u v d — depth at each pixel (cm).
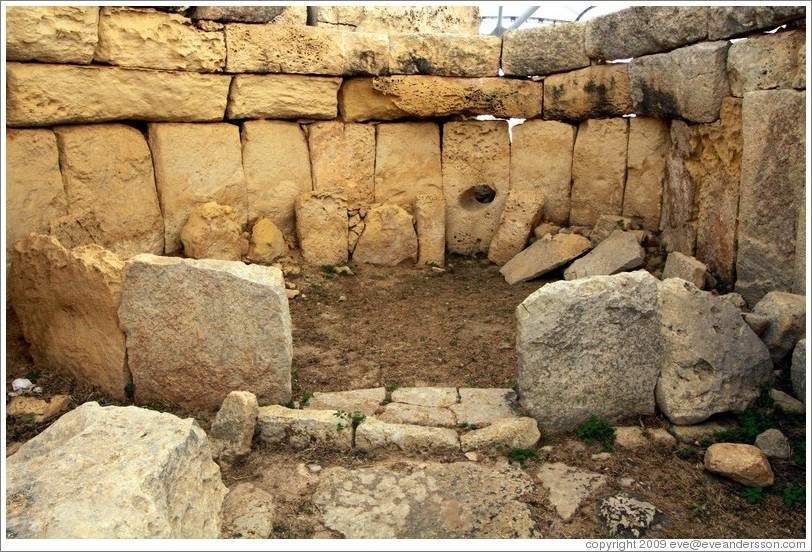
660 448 375
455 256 750
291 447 379
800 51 452
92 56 523
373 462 368
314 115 664
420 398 426
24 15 476
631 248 614
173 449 304
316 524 321
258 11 601
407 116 709
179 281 401
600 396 390
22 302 453
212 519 311
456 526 319
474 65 695
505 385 452
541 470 359
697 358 391
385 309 593
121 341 414
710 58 534
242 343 406
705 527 319
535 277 659
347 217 690
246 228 655
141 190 577
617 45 638
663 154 658
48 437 331
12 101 486
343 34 648
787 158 461
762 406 401
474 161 738
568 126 712
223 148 623
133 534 259
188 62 578
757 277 501
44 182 507
